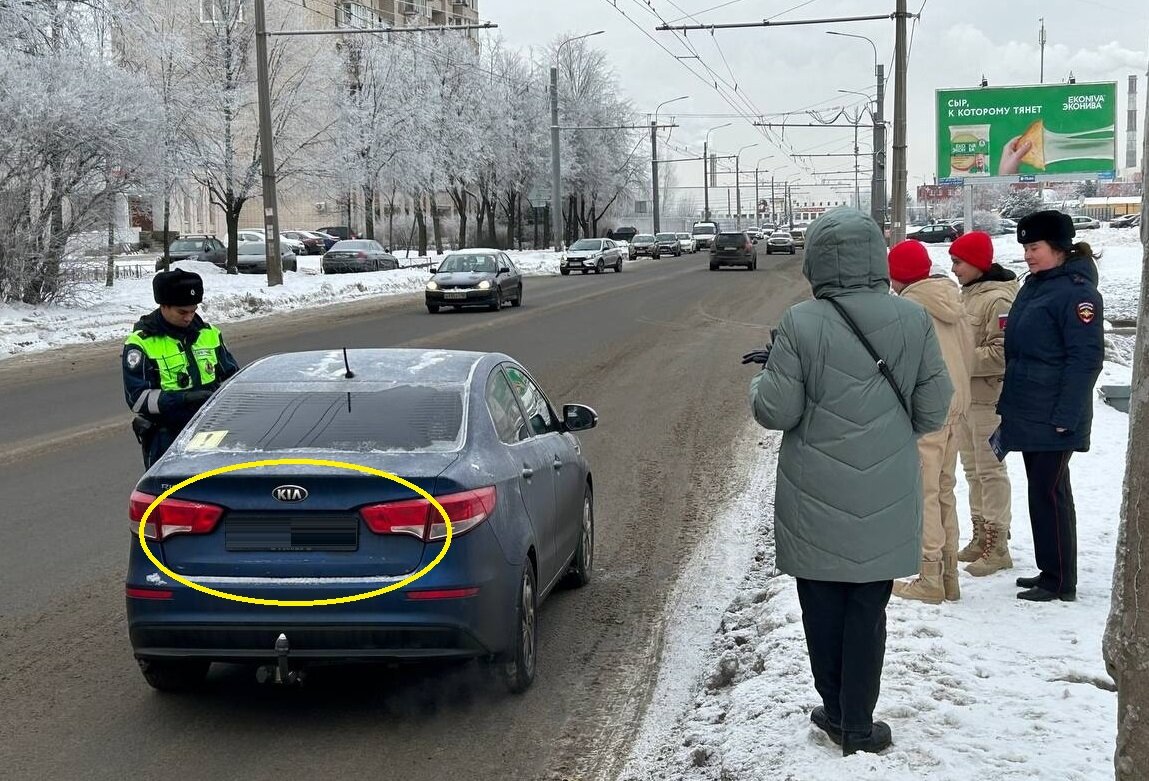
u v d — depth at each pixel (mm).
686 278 46438
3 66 25828
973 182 37031
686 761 4570
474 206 96625
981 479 6637
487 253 30766
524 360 18906
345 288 36500
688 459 11227
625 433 12594
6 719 5102
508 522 5242
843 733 4168
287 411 5488
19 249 25828
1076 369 5777
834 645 4184
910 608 5922
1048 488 5988
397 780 4520
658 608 6781
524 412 6371
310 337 22797
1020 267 38000
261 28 33094
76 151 26625
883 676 4977
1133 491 2770
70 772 4570
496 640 5062
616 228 111688
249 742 4879
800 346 3984
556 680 5629
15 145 25844
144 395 5984
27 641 6113
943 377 4066
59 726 5035
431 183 59594
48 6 28703
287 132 42812
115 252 32094
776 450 11562
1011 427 5980
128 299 29469
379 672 5738
